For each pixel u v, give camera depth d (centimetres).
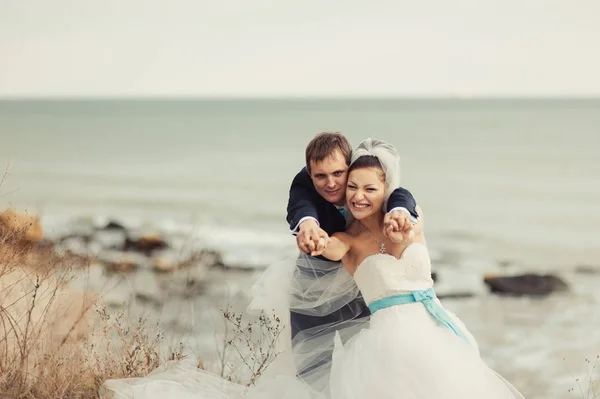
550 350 948
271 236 1789
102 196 2592
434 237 1970
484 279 1352
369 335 379
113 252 1324
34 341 437
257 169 3606
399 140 5462
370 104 17712
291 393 402
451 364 357
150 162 3897
